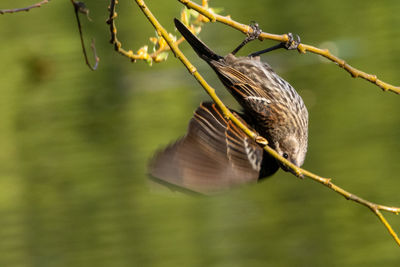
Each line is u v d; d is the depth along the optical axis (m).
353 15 21.12
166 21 21.12
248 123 7.16
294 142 7.19
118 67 19.86
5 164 16.70
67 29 21.28
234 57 7.06
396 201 13.63
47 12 21.67
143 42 20.59
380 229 13.09
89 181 15.62
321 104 17.36
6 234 14.24
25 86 19.86
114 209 14.60
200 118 5.32
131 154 16.45
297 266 12.32
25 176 16.17
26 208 15.02
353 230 13.11
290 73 18.92
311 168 14.78
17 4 22.16
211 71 19.09
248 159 5.59
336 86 18.08
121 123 17.78
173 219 14.00
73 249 13.59
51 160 16.64
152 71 19.55
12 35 21.48
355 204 13.73
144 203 14.65
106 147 16.83
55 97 19.33
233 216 13.76
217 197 14.28
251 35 6.48
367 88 17.94
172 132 17.09
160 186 4.84
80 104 18.89
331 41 20.00
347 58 19.16
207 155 5.20
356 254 12.52
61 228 14.26
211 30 20.67
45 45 20.97
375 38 19.81
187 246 13.15
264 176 5.82
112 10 6.23
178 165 4.93
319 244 12.80
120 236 13.76
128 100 18.73
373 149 15.24
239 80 6.88
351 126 16.12
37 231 14.22
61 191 15.46
